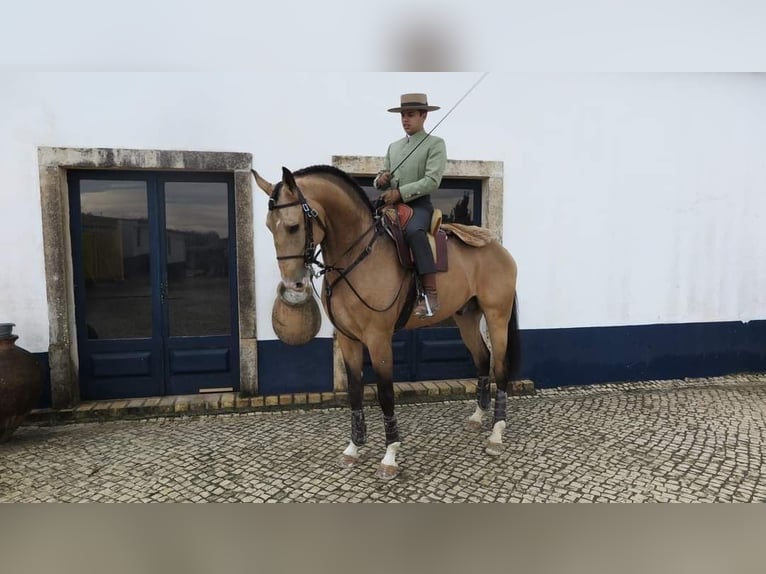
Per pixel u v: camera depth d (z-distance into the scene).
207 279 3.90
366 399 3.92
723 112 4.54
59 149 3.43
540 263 4.32
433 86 3.97
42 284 3.49
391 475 2.72
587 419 3.67
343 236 2.60
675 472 2.82
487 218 4.20
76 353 3.71
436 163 2.80
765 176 4.69
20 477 2.74
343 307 2.69
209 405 3.73
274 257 3.83
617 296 4.50
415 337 4.28
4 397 3.00
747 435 3.36
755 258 4.76
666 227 4.54
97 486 2.64
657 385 4.52
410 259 2.77
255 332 3.85
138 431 3.41
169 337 3.87
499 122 4.12
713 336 4.74
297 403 3.85
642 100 4.37
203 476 2.76
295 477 2.75
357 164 3.88
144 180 3.74
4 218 3.40
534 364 4.39
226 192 3.86
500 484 2.68
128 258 3.78
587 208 4.36
